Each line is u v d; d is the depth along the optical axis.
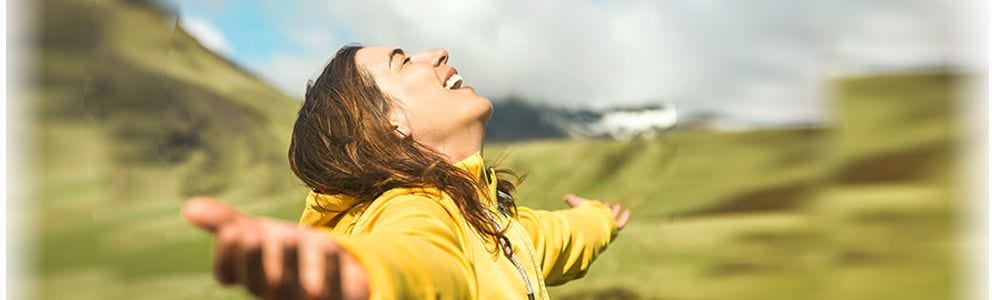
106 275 3.36
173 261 3.42
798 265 3.49
